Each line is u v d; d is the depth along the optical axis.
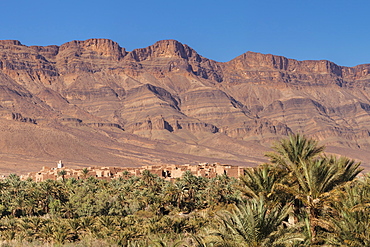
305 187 31.94
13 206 82.31
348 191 32.09
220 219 29.59
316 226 30.61
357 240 27.78
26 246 54.53
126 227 62.34
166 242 46.94
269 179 35.28
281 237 27.09
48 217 80.38
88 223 65.06
